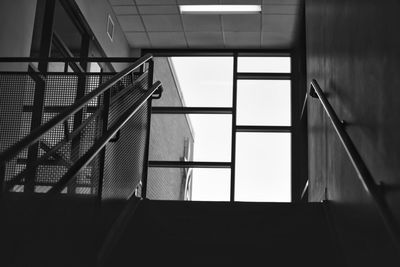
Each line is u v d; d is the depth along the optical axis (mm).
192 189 10242
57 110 4484
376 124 2709
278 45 10797
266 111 10555
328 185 4340
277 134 10430
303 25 9969
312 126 5617
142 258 3576
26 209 2525
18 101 4508
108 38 9609
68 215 2975
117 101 4230
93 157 3236
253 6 9562
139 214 4215
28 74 4543
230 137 10438
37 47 6945
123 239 3773
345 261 3480
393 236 2152
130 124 4531
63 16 7984
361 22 3043
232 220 4070
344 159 3615
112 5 9617
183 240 3777
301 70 10117
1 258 2371
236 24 10109
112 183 3922
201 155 10383
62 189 2771
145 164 5125
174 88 10836
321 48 4762
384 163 2549
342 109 3674
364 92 2980
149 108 5266
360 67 3076
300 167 9758
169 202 4324
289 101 10617
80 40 8680
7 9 5676
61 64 7598
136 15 9914
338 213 3812
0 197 2336
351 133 3355
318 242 3750
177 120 10641
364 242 3021
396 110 2352
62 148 3873
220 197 10156
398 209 2307
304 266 3492
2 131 4457
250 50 10953
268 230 3965
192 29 10336
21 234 2453
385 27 2525
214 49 10984
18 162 3846
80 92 4547
